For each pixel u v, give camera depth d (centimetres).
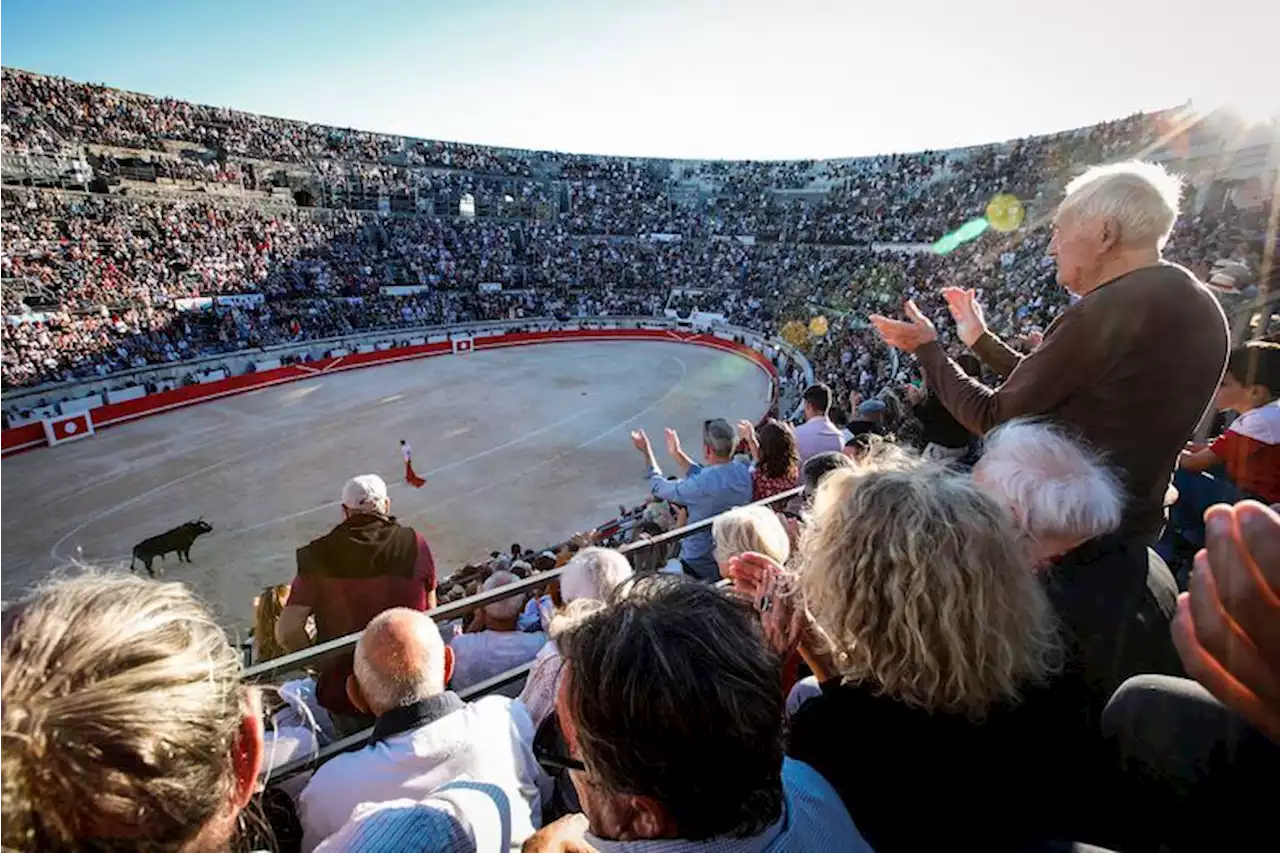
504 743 268
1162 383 227
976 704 158
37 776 99
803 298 4734
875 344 2973
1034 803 156
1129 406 230
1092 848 140
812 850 139
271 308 4091
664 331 5106
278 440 2744
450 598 972
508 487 2269
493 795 229
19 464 2477
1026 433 219
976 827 156
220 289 3988
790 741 186
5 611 123
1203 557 98
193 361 3444
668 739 126
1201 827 130
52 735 99
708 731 126
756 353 4347
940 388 276
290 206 4788
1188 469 393
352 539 416
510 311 5103
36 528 1986
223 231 4306
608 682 132
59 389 2945
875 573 163
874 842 161
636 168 6619
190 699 113
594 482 2320
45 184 3756
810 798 153
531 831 239
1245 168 2214
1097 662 191
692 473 713
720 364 4228
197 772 112
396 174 5500
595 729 134
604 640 139
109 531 1964
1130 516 235
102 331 3312
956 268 3762
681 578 159
